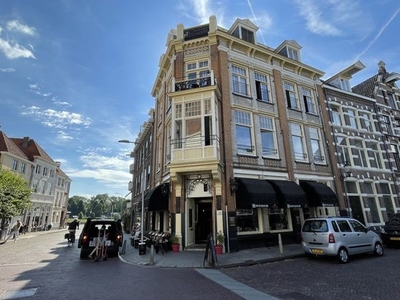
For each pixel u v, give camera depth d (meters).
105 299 5.34
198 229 13.32
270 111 15.30
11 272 8.27
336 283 6.32
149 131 24.11
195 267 8.59
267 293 5.61
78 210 111.38
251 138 14.23
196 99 12.73
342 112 18.98
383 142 20.17
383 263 8.64
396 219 12.67
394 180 19.28
